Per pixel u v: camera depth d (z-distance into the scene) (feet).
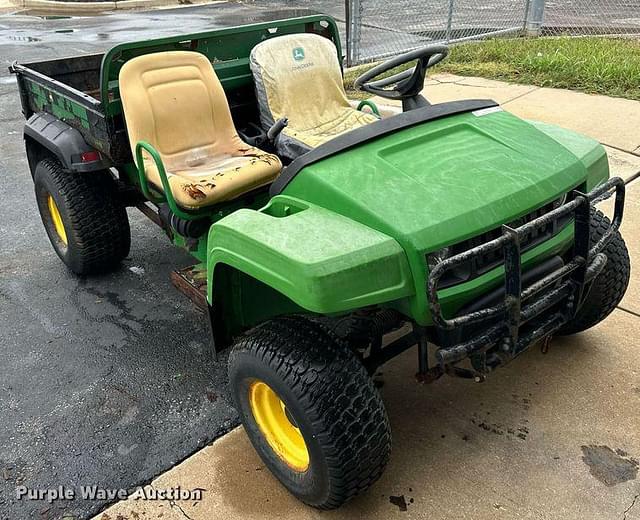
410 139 8.02
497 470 8.12
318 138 10.84
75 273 13.26
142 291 12.73
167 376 10.25
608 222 9.16
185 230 9.96
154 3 54.65
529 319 7.29
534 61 24.80
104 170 12.38
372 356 7.89
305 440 6.98
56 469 8.52
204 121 11.01
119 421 9.33
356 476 6.93
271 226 6.93
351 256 6.35
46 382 10.19
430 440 8.61
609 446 8.41
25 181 18.12
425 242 6.62
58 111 12.26
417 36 31.45
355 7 26.12
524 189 7.43
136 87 10.25
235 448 8.77
